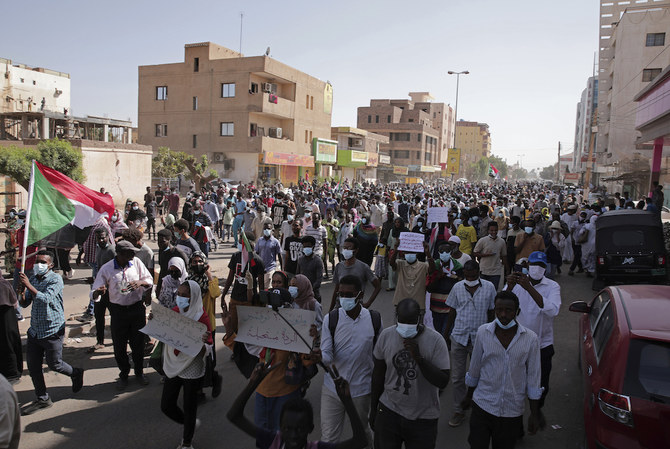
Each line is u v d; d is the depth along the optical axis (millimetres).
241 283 6535
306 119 47594
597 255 11211
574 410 5730
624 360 3947
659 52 44062
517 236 9742
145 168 29062
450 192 39312
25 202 21078
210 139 42094
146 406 5582
